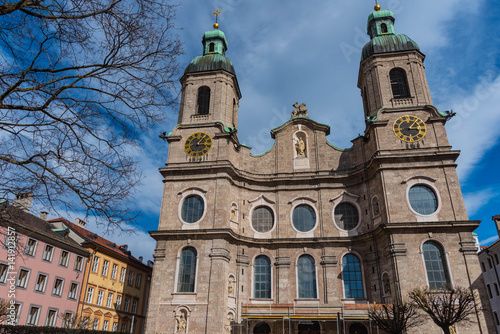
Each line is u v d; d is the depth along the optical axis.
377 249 39.56
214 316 36.69
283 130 48.53
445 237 36.41
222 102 48.25
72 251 47.44
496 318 56.81
